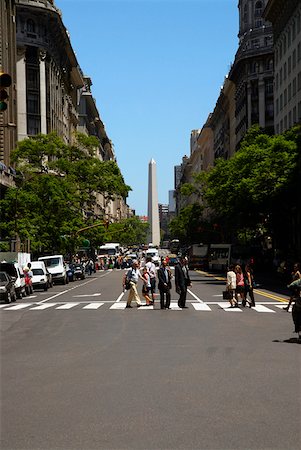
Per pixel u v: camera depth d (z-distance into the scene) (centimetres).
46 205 6462
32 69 9675
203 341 1745
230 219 6600
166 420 879
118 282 6188
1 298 3528
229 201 5756
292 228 6328
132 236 16275
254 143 5891
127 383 1154
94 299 3750
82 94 15362
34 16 9638
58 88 10988
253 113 10431
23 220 6184
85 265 8406
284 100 7606
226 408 947
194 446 754
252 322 2270
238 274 3019
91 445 764
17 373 1287
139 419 887
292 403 979
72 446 761
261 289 4478
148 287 3144
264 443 765
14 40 7812
